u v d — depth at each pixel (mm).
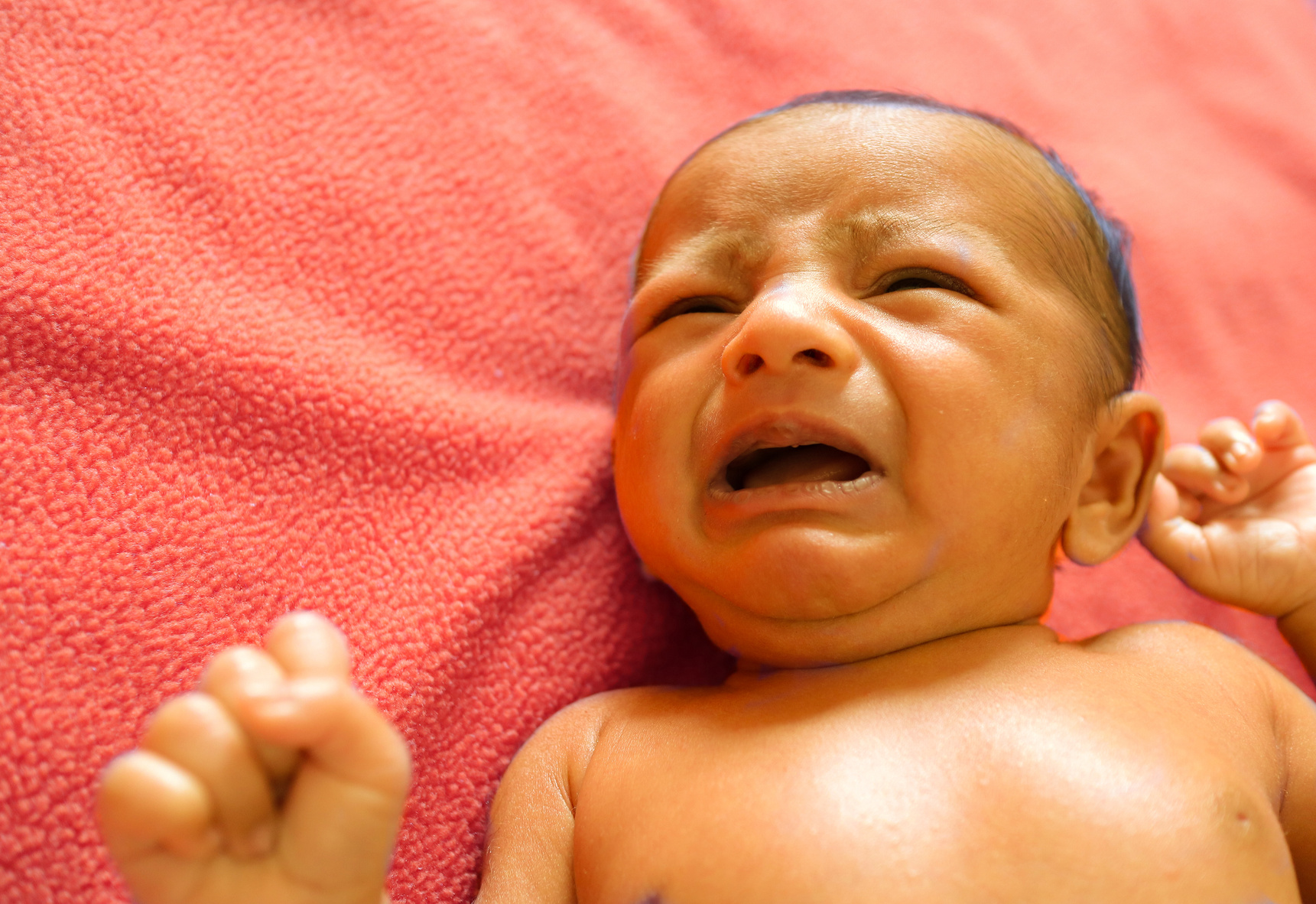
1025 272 748
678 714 739
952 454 681
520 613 853
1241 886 610
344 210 912
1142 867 599
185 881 479
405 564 819
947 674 706
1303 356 1186
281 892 487
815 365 669
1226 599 916
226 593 757
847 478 723
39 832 651
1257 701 747
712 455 703
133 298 797
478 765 797
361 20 985
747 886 609
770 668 771
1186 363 1166
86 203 818
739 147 815
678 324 777
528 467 896
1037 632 765
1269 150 1304
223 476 790
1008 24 1312
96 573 722
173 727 469
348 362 858
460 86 998
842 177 761
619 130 1051
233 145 893
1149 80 1333
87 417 764
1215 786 640
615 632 876
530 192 990
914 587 706
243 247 869
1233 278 1207
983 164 779
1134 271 1186
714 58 1155
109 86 869
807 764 650
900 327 704
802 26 1208
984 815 615
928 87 1227
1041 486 718
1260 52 1367
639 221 1030
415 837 759
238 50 926
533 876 708
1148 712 678
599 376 971
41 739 667
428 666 785
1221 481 947
